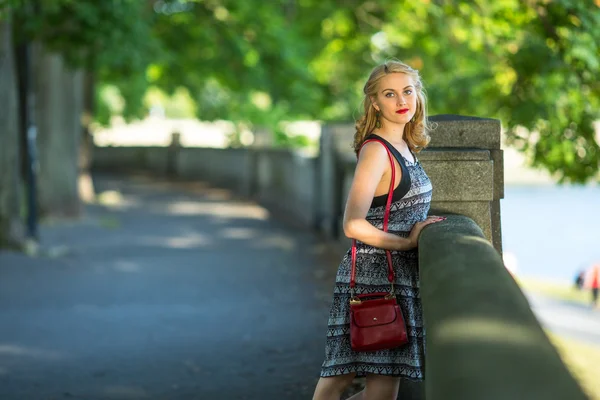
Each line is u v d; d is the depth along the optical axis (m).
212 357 12.40
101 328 15.10
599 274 26.08
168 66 48.44
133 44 26.23
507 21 18.23
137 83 53.16
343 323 6.34
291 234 30.62
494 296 3.71
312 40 44.97
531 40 17.92
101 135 80.50
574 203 63.09
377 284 6.23
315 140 62.72
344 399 9.47
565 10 16.56
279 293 18.80
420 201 6.28
